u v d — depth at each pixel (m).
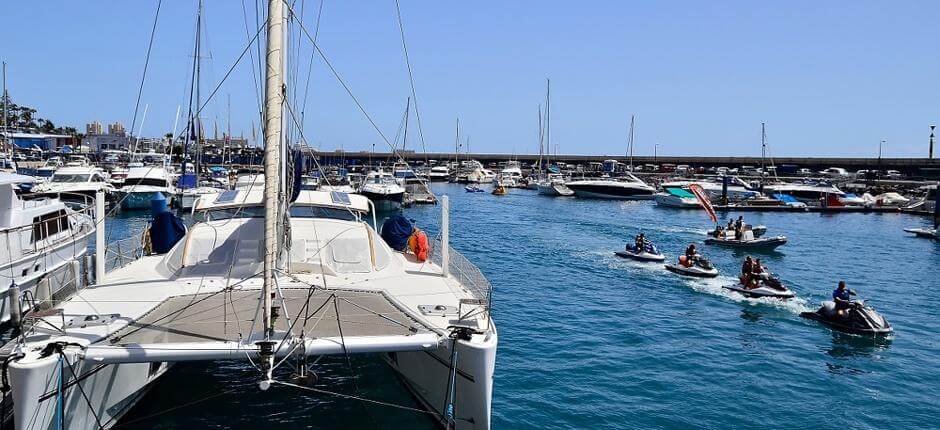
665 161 116.94
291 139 12.48
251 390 12.30
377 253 13.14
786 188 69.50
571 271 27.77
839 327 19.16
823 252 35.59
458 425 9.79
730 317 20.34
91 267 12.97
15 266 15.24
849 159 105.12
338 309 10.33
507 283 24.98
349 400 12.04
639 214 55.62
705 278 26.50
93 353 8.32
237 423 11.08
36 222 16.41
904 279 28.11
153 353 8.41
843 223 51.75
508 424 12.14
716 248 36.03
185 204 40.75
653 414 12.77
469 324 9.88
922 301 23.91
